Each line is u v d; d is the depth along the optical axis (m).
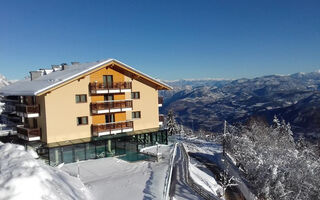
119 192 17.22
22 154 13.56
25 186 10.38
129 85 31.02
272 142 40.88
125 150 30.97
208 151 43.22
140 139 32.47
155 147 33.03
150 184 18.78
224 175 27.78
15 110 31.12
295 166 28.16
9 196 9.73
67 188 14.16
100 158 28.19
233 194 25.36
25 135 26.94
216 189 24.70
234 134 45.34
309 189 25.56
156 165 24.28
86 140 27.78
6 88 34.06
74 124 27.62
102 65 28.56
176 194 18.64
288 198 24.94
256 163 29.64
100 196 16.55
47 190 11.27
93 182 19.45
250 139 41.72
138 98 32.75
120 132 30.22
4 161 12.61
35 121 28.34
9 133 29.38
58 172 17.14
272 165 27.47
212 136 73.69
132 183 18.95
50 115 26.02
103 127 28.75
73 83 27.44
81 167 24.75
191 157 36.53
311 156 32.78
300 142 49.84
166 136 35.28
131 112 32.19
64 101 26.88
